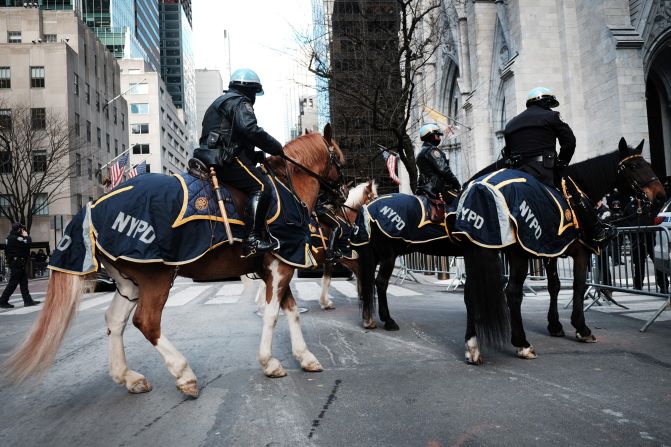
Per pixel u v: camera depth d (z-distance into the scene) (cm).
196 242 387
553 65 2038
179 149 10088
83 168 4466
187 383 389
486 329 466
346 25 1780
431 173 652
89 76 4822
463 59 2578
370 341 599
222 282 1567
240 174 418
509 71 2066
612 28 1833
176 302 1058
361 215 676
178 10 14312
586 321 702
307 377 449
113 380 426
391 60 1720
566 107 2016
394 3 1769
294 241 443
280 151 438
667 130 2270
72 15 4700
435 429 322
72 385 445
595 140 1919
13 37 4772
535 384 412
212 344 605
